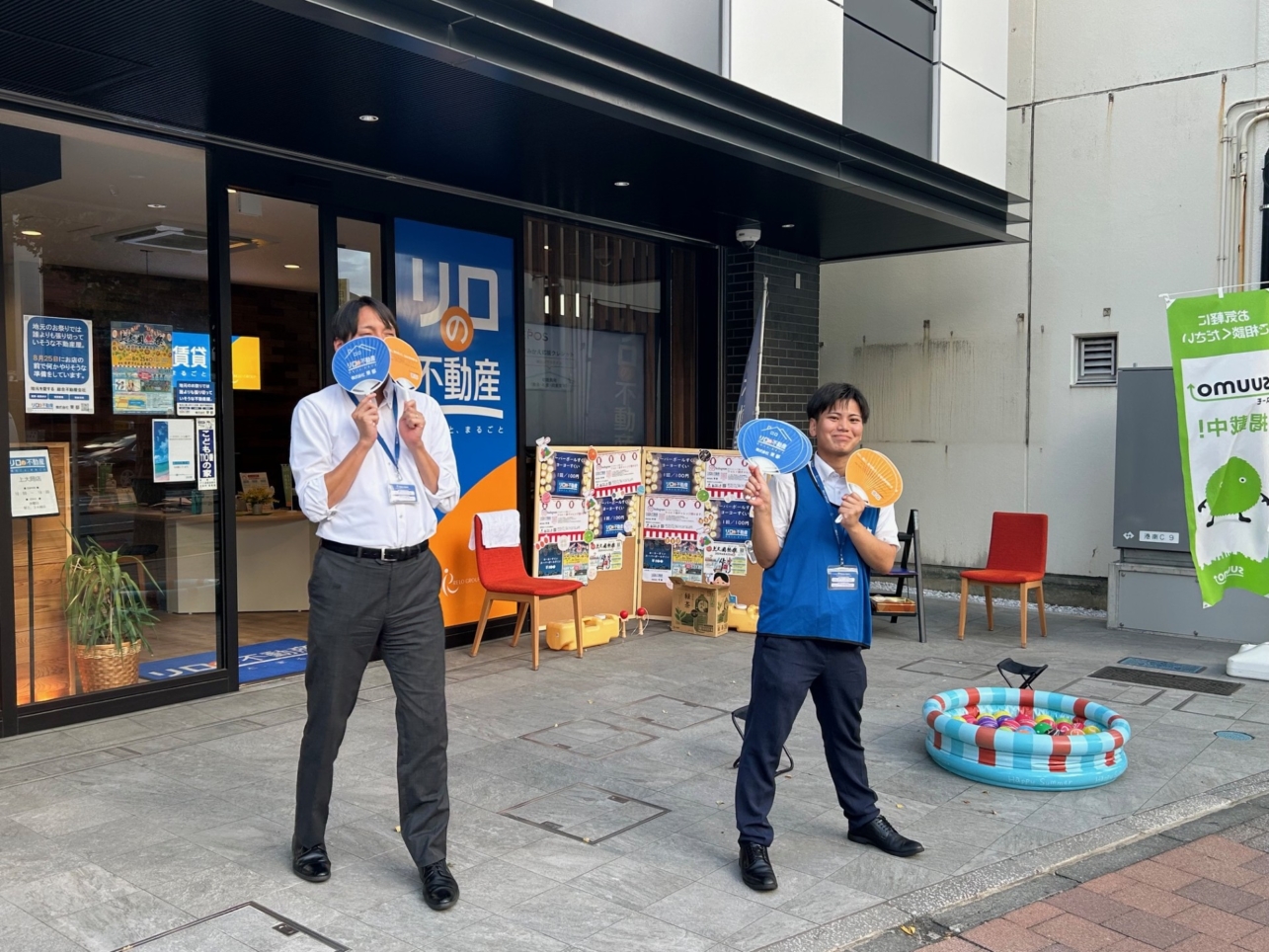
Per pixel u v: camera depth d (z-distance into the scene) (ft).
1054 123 28.19
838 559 10.91
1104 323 27.55
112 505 16.35
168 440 16.98
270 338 33.14
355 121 16.30
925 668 20.57
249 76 14.06
